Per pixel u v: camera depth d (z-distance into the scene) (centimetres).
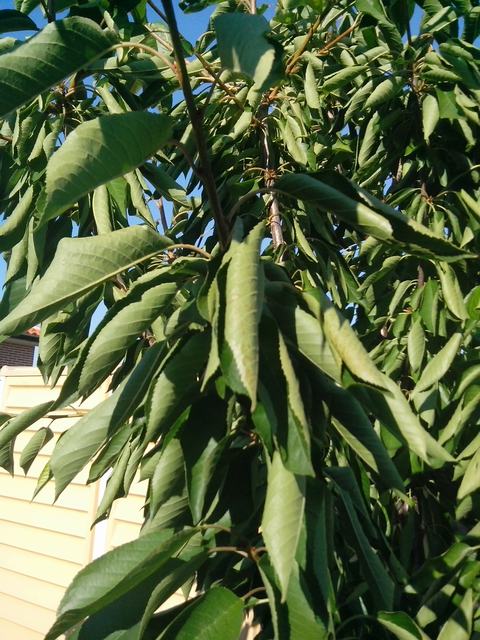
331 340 42
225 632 43
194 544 52
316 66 90
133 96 79
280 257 82
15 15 62
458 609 58
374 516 78
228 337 36
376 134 94
